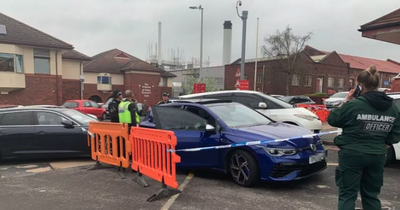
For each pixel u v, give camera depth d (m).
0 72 23.22
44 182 5.60
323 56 43.00
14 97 24.55
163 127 6.10
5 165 7.11
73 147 7.25
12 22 25.52
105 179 5.75
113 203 4.45
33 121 7.23
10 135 7.02
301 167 4.77
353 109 3.14
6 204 4.47
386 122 3.11
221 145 5.29
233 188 5.04
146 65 41.00
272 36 34.53
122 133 5.70
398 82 11.75
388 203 4.24
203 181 5.50
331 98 20.17
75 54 31.97
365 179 3.29
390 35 9.12
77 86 32.03
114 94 8.00
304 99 19.23
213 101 6.30
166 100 10.62
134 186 5.27
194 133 5.68
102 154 6.32
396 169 6.07
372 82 3.18
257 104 8.88
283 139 4.80
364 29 9.29
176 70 59.47
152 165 4.87
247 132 5.12
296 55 34.47
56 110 7.51
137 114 7.40
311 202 4.32
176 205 4.31
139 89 39.84
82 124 7.39
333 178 5.47
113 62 41.66
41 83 25.70
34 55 25.36
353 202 3.21
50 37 26.52
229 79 43.69
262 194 4.70
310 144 4.99
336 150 8.16
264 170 4.79
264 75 37.72
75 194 4.88
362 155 3.09
